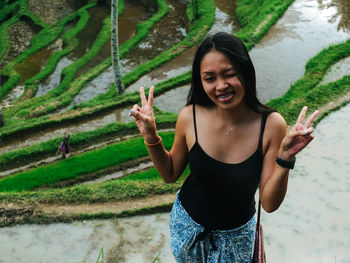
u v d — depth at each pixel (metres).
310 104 11.09
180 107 17.52
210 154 2.60
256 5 26.97
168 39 26.64
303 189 7.05
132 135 15.09
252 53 20.45
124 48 25.11
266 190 2.45
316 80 15.84
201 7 28.50
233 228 2.69
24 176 12.24
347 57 17.81
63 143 13.23
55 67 26.05
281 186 2.40
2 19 36.34
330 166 7.77
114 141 14.60
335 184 7.19
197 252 2.88
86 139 14.70
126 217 6.19
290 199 6.77
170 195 6.74
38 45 29.56
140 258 5.34
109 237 5.75
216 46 2.33
